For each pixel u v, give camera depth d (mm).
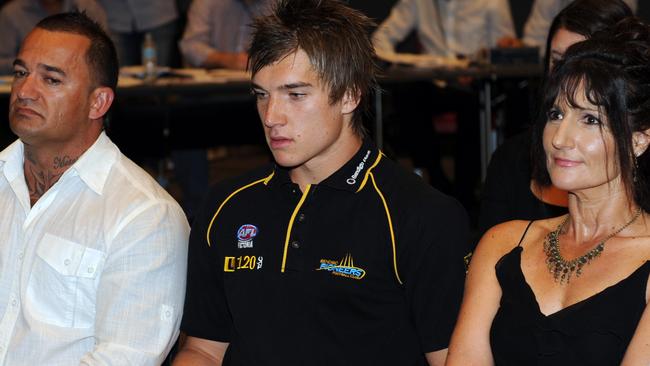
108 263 3020
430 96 7629
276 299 2840
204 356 3072
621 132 2572
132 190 3104
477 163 7781
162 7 8883
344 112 2805
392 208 2797
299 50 2707
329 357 2787
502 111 7457
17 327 3078
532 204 3736
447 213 2795
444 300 2783
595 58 2613
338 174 2852
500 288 2787
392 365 2812
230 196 3002
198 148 7379
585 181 2623
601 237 2703
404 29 8758
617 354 2561
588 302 2598
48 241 3072
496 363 2734
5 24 8008
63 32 3131
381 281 2789
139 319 2992
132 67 8094
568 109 2631
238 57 7828
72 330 3043
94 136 3195
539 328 2643
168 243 3057
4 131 6691
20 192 3191
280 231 2881
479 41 8766
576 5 3666
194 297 3068
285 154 2760
